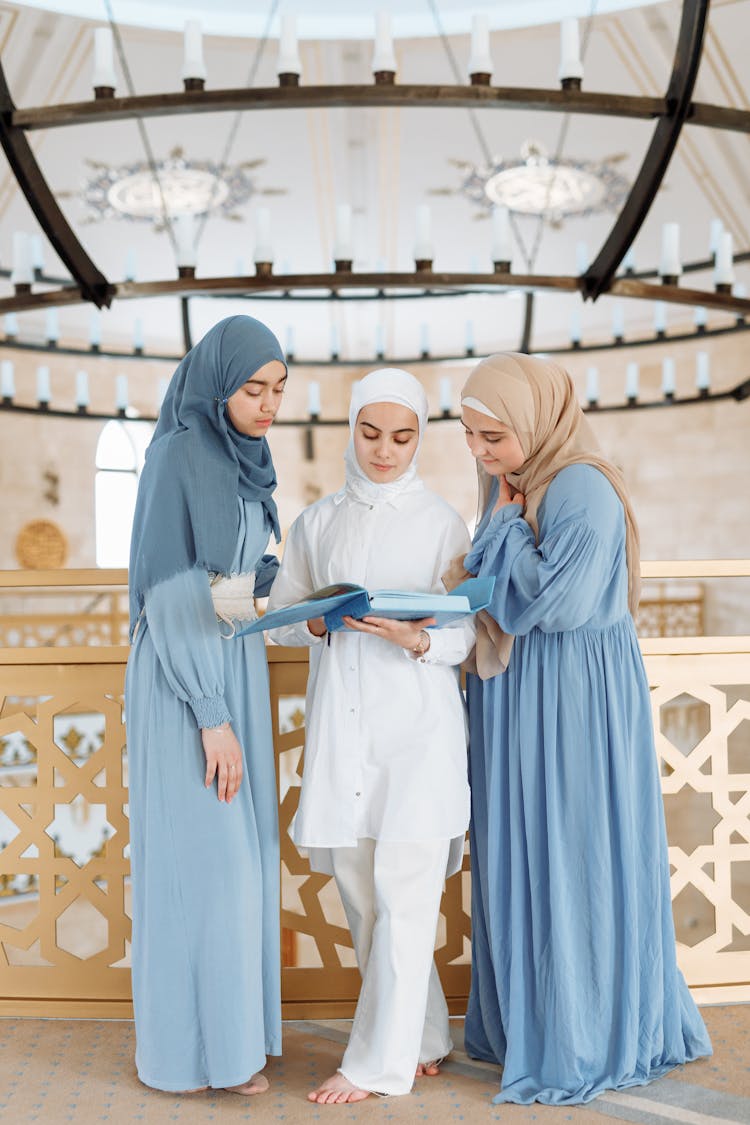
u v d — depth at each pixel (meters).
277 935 2.31
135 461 13.94
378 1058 2.18
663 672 2.79
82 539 13.42
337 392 15.08
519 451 2.24
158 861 2.19
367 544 2.28
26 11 6.73
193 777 2.20
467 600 2.01
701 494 12.94
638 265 10.60
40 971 2.73
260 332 2.23
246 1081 2.18
